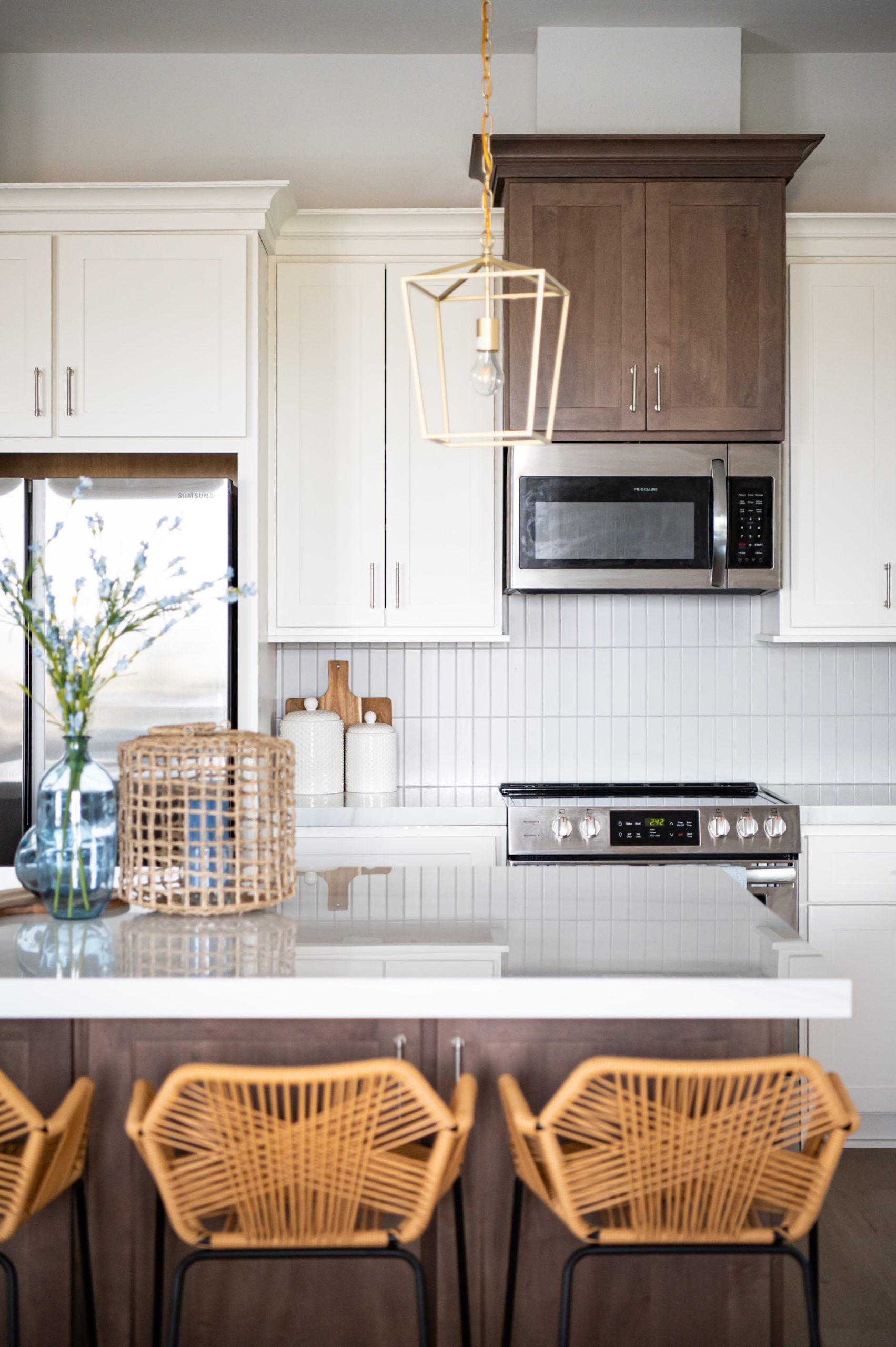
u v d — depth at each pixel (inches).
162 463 135.9
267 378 128.9
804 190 142.9
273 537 130.8
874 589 132.0
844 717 145.5
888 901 123.6
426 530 131.3
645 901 81.5
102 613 115.0
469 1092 62.3
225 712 118.3
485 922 74.8
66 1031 70.1
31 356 122.7
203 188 120.0
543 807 122.5
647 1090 64.7
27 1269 70.0
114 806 75.4
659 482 128.0
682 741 145.4
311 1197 59.4
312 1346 71.4
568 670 144.9
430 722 144.3
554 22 132.9
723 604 144.9
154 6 129.2
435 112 141.4
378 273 130.2
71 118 140.4
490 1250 71.3
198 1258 60.4
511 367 126.4
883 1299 91.4
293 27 134.1
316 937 70.5
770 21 133.3
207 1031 70.1
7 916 76.4
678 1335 71.9
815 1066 59.2
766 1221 73.5
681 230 125.8
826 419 131.3
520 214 125.4
